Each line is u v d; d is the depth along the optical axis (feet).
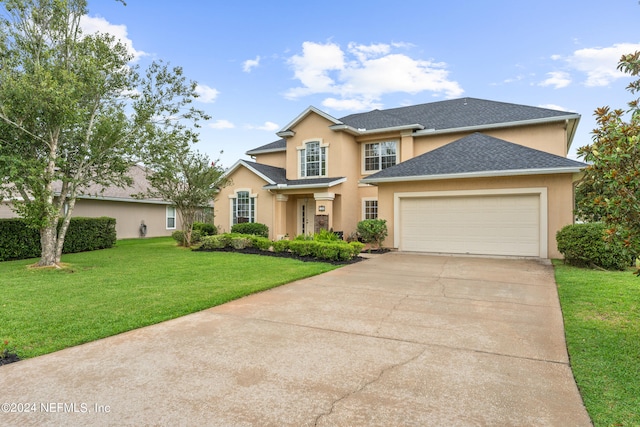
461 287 25.21
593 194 16.08
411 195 45.65
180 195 53.47
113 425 8.95
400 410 9.65
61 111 30.45
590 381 11.27
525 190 39.50
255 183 61.41
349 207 59.52
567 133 54.13
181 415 9.39
